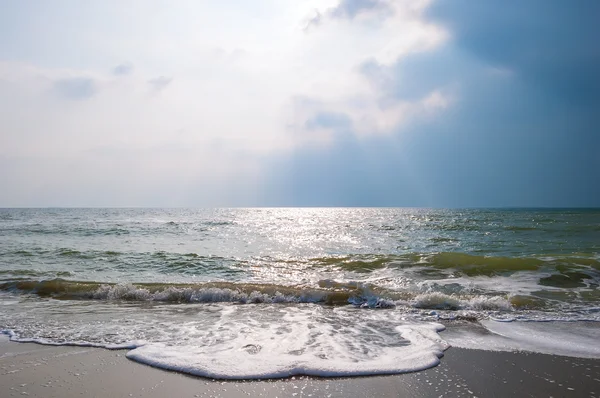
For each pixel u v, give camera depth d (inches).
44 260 619.2
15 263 591.2
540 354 225.6
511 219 2069.4
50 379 185.3
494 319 308.7
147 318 306.5
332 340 248.4
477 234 1114.7
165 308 345.4
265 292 389.1
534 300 362.9
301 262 592.7
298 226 1656.0
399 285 441.1
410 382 183.9
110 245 846.5
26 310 334.3
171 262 607.2
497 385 181.2
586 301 369.1
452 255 581.9
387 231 1301.7
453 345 242.8
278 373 191.0
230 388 176.1
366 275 499.2
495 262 540.7
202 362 205.2
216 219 2389.3
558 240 921.5
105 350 228.2
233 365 201.2
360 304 362.0
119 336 255.4
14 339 249.4
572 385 181.8
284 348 230.8
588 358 218.8
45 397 165.2
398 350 229.0
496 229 1277.1
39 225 1567.4
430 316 318.0
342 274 508.7
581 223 1603.1
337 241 979.9
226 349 228.2
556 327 285.7
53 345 237.6
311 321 299.4
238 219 2416.3
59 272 519.8
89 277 494.6
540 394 171.9
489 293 402.6
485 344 244.8
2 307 346.6
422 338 254.1
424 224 1665.8
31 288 418.0
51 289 411.8
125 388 175.3
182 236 1114.1
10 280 456.1
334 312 332.2
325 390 174.7
